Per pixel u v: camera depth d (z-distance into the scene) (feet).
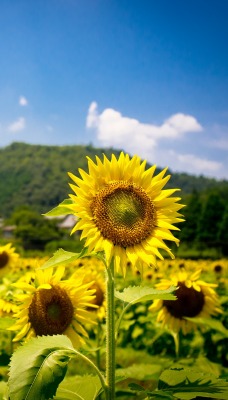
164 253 32.58
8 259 5.53
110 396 1.77
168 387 1.80
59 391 1.91
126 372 2.77
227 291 7.04
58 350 1.67
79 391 1.96
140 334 5.41
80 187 2.05
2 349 3.03
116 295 1.95
